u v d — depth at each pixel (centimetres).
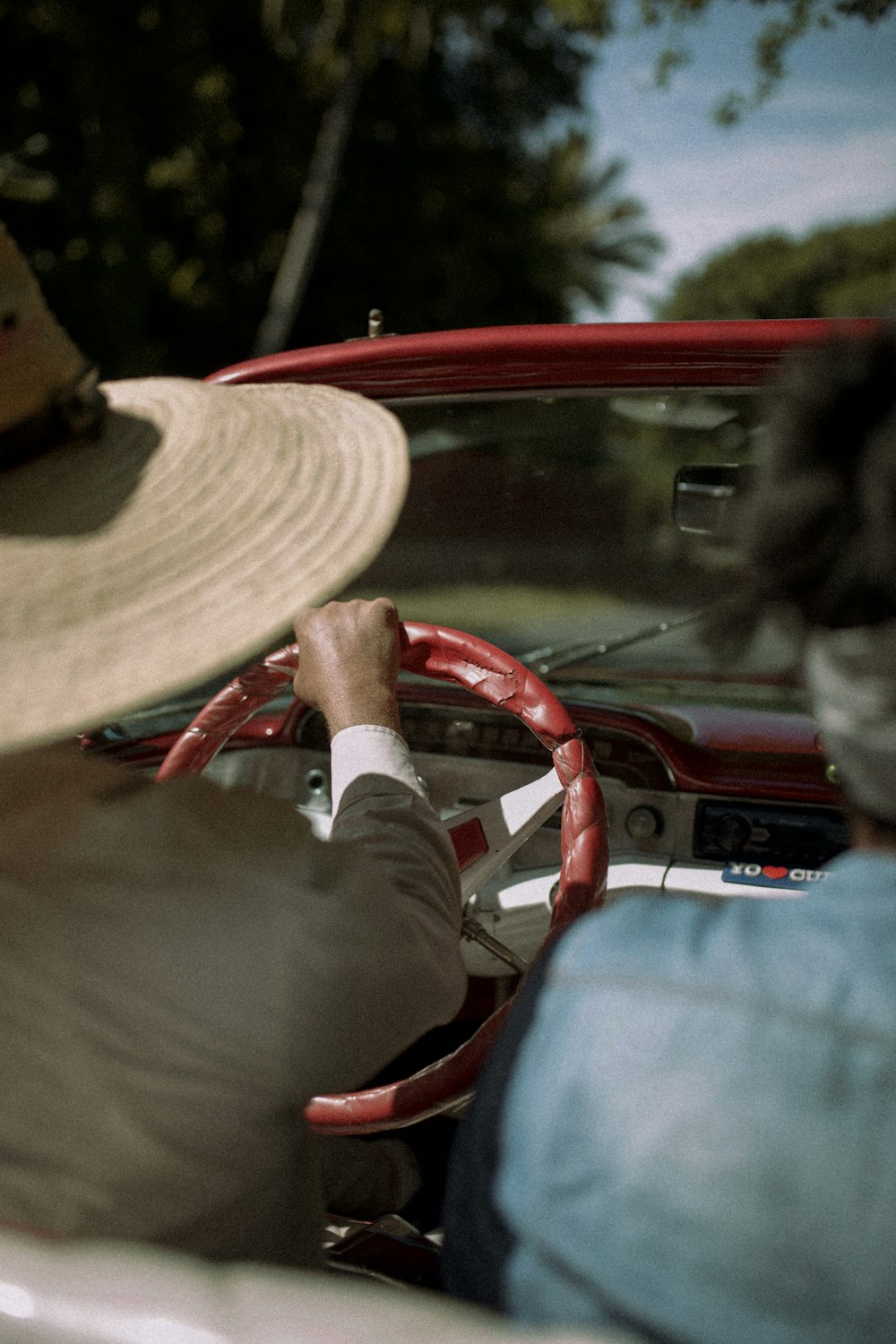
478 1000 258
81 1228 94
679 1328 63
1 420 95
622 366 220
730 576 77
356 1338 62
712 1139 63
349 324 2688
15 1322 66
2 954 89
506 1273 71
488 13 2450
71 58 2320
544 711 181
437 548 264
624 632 254
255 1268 75
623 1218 64
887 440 65
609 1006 70
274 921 92
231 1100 94
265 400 116
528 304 2905
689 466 231
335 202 2581
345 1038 96
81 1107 91
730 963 68
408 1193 217
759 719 234
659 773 220
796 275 5181
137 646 89
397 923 100
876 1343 60
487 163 2727
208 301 2591
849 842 213
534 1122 70
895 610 66
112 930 89
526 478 252
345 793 121
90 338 2359
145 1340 63
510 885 227
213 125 2391
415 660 192
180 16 2239
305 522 97
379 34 2283
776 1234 61
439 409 238
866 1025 64
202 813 95
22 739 82
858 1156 61
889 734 68
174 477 100
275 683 202
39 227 2423
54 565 94
